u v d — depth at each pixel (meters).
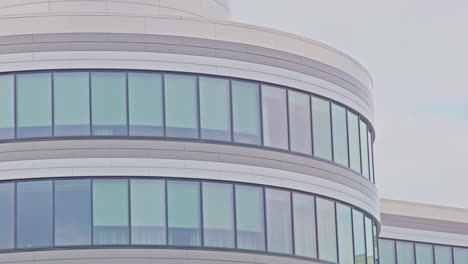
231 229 101.94
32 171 100.25
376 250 120.38
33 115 101.50
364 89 118.06
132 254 98.94
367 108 118.25
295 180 106.31
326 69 111.62
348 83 114.25
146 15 104.25
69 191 99.88
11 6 115.44
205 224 101.19
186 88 103.56
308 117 108.94
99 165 100.44
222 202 102.19
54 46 102.50
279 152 106.00
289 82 108.06
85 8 113.75
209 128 103.44
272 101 106.69
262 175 104.38
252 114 105.38
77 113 101.50
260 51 107.19
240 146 104.12
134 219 99.81
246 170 103.69
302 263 105.00
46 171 100.19
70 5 113.81
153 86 102.88
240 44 106.44
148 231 99.75
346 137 112.81
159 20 104.38
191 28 105.06
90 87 101.94
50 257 98.44
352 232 111.38
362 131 117.00
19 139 101.00
